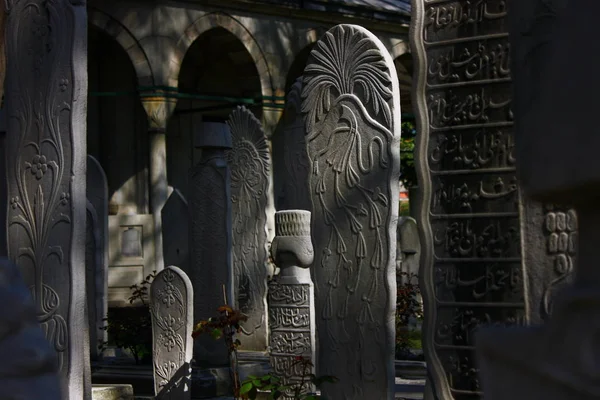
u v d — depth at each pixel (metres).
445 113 6.80
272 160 29.95
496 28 6.59
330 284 8.38
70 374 7.73
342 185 8.27
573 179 1.01
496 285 6.57
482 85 6.64
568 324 1.03
